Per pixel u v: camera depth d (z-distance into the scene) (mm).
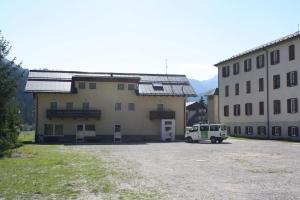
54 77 54969
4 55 27172
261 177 15977
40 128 51875
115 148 36281
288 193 12477
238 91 64812
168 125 54594
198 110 104000
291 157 24812
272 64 54906
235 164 20891
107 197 11891
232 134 65812
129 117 54625
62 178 15781
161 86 56094
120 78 54219
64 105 53000
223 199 11578
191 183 14555
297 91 49281
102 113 53906
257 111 58875
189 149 33594
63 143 48031
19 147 35312
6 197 11812
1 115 27531
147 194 12367
